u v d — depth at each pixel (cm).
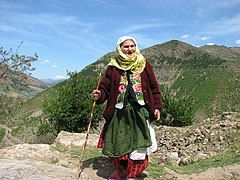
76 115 1055
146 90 245
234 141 502
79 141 384
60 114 1064
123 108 245
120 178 258
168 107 1130
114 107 246
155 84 250
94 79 1122
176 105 1130
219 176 345
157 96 250
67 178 246
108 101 248
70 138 387
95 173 288
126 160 249
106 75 250
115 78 245
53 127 1160
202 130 585
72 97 1064
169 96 1158
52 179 235
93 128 1055
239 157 397
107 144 249
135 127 245
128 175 248
